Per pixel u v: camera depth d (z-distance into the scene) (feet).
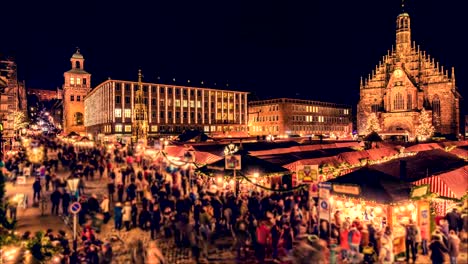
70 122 401.49
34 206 73.00
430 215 56.54
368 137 163.02
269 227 55.11
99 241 49.32
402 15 322.75
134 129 220.43
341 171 98.99
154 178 89.15
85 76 410.52
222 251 53.11
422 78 311.88
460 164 79.92
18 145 169.99
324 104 394.73
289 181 88.99
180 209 60.08
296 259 42.29
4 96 175.94
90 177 100.48
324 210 52.37
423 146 147.13
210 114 342.23
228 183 83.76
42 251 47.21
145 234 59.26
